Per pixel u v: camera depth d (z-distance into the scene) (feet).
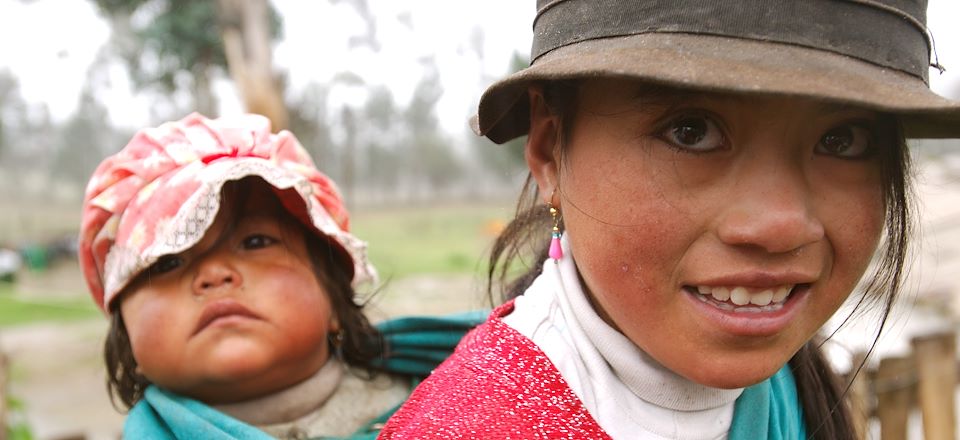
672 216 2.19
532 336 2.72
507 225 3.49
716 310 2.25
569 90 2.46
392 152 161.79
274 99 16.81
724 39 2.01
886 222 2.44
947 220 24.72
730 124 2.11
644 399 2.63
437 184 161.27
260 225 3.80
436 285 32.45
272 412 3.86
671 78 1.91
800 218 2.08
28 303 37.70
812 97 1.86
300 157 4.23
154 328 3.62
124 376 4.12
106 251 3.89
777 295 2.26
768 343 2.27
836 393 3.50
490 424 2.41
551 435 2.40
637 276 2.29
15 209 121.39
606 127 2.29
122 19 42.39
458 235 79.36
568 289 2.72
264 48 16.81
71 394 20.57
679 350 2.31
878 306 2.59
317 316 3.87
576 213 2.45
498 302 4.06
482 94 2.52
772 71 1.91
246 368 3.62
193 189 3.58
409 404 2.71
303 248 3.97
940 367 7.22
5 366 7.02
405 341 4.29
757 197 2.10
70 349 25.72
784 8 1.99
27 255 59.77
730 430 2.83
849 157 2.25
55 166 144.77
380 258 47.70
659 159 2.19
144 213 3.65
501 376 2.55
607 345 2.60
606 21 2.20
